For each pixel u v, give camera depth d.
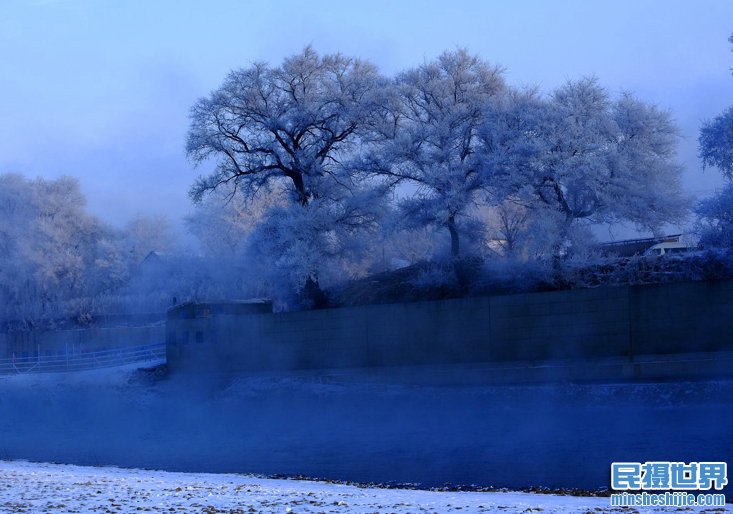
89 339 76.81
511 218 58.91
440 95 55.12
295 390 47.44
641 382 38.94
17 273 90.19
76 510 17.95
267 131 57.59
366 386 46.00
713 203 44.88
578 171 46.94
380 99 55.75
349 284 60.34
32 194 94.12
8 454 37.72
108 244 96.06
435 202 51.59
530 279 48.91
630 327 42.41
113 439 40.84
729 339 40.31
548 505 18.89
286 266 54.81
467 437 33.72
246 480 25.20
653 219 48.25
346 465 29.47
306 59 57.62
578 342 43.78
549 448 30.05
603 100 50.62
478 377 43.81
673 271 46.88
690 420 33.47
